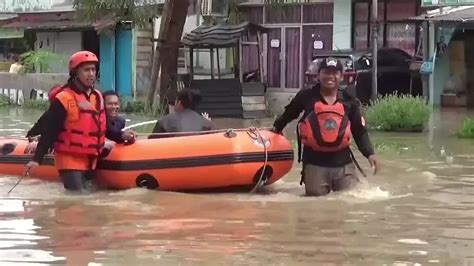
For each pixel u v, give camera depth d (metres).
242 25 23.67
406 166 12.62
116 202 10.37
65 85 10.91
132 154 11.00
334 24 25.08
